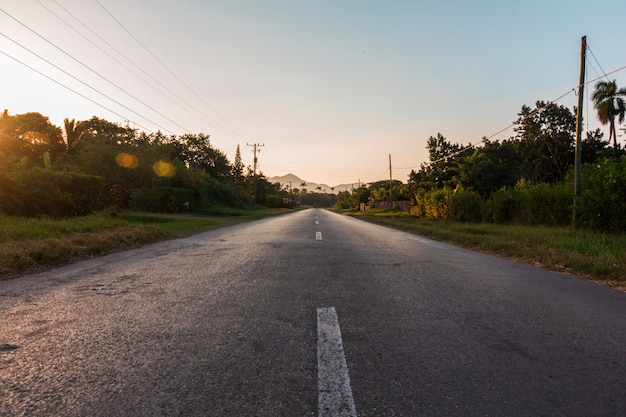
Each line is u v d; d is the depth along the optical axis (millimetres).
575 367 2557
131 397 2121
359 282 5309
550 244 9859
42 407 2010
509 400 2107
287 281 5336
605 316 3793
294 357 2688
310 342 2986
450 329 3330
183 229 15078
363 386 2260
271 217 34594
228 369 2488
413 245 10711
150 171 30828
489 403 2072
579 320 3639
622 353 2814
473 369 2512
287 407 2020
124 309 3889
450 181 44688
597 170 13852
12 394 2150
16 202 13102
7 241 7891
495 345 2951
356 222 25797
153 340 3010
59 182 15055
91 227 11102
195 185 38125
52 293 4582
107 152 27844
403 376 2396
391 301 4289
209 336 3111
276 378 2361
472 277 5867
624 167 12570
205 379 2344
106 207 22094
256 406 2029
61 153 39719
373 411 1981
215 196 50500
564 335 3201
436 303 4223
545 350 2857
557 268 6984
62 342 2959
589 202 13102
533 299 4480
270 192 104938
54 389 2213
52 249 7129
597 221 12914
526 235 12250
